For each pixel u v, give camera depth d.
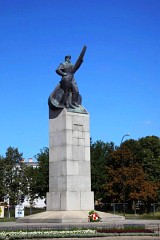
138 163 81.94
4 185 83.38
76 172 32.19
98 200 81.31
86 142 33.28
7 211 62.00
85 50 33.91
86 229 24.08
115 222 29.27
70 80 33.69
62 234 21.72
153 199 76.50
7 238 20.80
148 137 86.44
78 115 33.22
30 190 82.12
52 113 33.91
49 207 32.69
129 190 75.62
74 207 31.47
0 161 85.12
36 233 22.14
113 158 81.44
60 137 32.81
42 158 77.00
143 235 22.69
